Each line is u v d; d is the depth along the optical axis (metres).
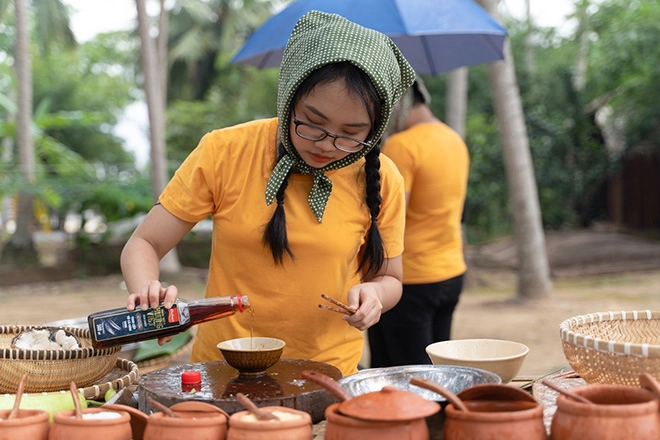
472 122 15.88
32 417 1.22
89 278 12.93
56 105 28.03
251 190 1.81
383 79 1.59
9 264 13.02
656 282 11.36
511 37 18.69
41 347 1.89
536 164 16.53
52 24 16.25
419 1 3.54
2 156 20.73
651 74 15.44
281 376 1.58
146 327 1.60
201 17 22.02
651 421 1.11
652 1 15.95
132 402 1.59
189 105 21.42
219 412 1.24
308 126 1.61
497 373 1.68
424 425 1.15
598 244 14.54
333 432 1.14
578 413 1.12
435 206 3.01
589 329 1.68
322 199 1.79
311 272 1.82
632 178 17.78
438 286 3.02
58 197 13.33
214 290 1.89
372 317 1.68
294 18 3.73
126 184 13.84
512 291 10.68
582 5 19.17
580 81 20.45
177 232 1.86
